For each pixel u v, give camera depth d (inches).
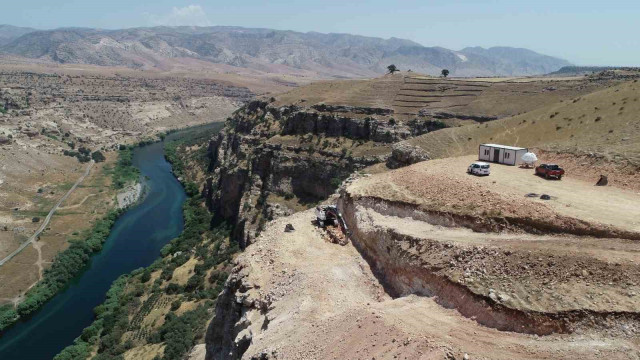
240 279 1578.5
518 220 1362.0
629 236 1204.5
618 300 994.1
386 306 1226.0
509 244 1234.0
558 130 3120.1
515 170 2070.6
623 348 909.8
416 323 1101.1
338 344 1118.4
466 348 981.2
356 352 1066.7
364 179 2066.9
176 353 2504.9
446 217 1483.8
